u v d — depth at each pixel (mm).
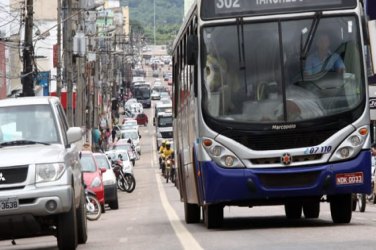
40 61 106875
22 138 24859
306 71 26797
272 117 26562
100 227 35969
